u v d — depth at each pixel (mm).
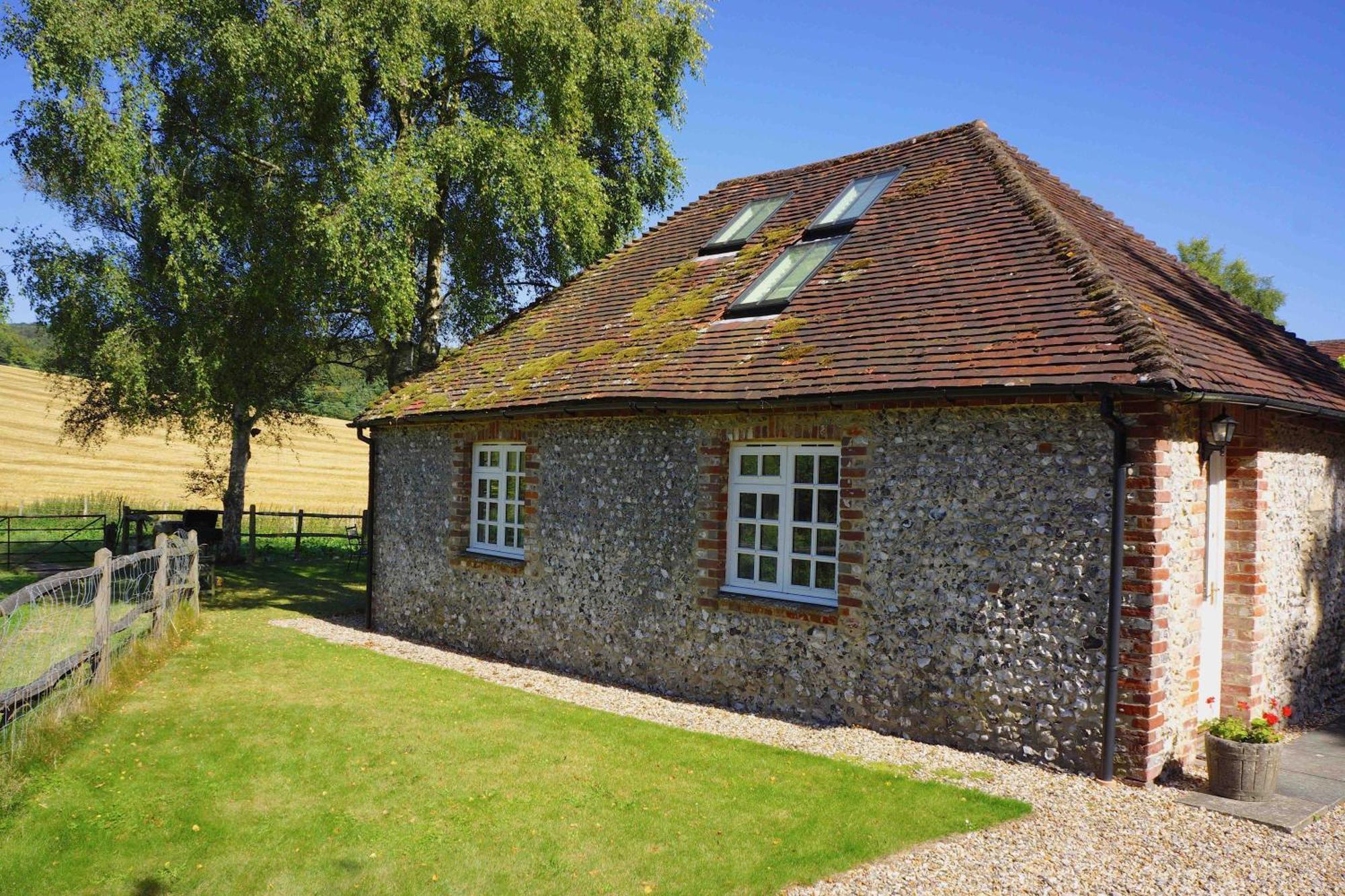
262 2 13672
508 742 7402
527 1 14367
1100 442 6793
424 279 16562
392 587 13672
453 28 14422
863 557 8023
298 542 23172
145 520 21031
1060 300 7664
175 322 14445
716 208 14391
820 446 8664
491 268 16453
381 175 13203
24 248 14594
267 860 5078
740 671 8945
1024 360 7043
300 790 6203
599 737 7617
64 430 20062
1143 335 6680
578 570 10672
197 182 13812
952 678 7461
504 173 14141
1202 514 7309
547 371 11531
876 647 7934
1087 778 6672
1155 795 6344
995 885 4875
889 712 7848
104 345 13633
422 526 13203
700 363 9570
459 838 5438
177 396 15102
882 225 10609
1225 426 7148
